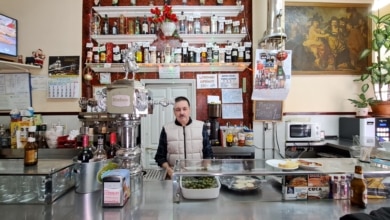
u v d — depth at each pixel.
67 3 3.11
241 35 3.05
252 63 3.12
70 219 0.94
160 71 3.07
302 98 3.21
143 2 3.18
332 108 3.23
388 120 2.74
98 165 1.24
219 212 1.03
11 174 1.09
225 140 2.85
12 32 2.89
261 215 1.00
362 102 2.92
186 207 1.07
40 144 2.77
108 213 0.99
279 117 3.07
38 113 3.07
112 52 3.08
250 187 1.25
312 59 3.21
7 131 2.93
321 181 1.18
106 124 2.61
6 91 3.07
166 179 1.48
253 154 2.78
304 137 3.00
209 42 3.15
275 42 2.90
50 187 1.09
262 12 3.11
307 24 3.19
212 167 1.28
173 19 2.86
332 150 2.90
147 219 0.95
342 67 3.22
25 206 1.06
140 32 3.11
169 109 3.17
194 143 2.20
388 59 2.82
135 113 1.19
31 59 2.99
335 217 0.99
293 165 1.25
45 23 3.09
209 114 2.92
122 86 1.17
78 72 3.07
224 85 3.18
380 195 1.16
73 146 2.73
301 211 1.04
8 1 3.09
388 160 1.41
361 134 2.76
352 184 1.11
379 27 3.02
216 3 3.14
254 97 2.98
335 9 3.21
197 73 3.17
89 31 3.12
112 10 3.05
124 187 1.08
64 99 3.08
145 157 3.13
